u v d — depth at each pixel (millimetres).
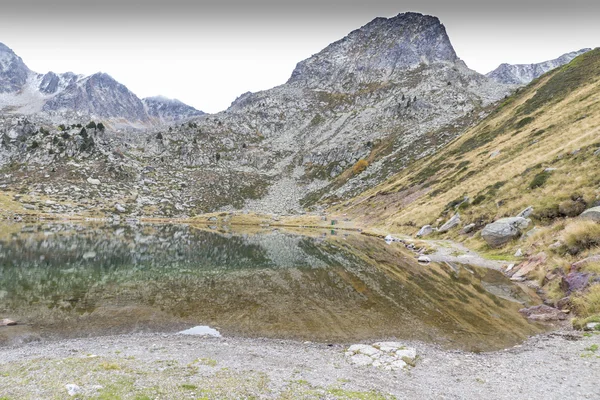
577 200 37781
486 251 44375
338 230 98438
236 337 20297
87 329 21469
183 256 51000
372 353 17281
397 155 165250
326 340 19875
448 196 71000
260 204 161875
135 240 71438
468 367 15758
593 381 13367
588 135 50375
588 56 107625
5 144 167500
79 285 32344
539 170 51438
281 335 20688
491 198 55469
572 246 29516
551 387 13164
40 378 13500
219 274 38125
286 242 70438
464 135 126750
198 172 187125
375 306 26219
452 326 21812
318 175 192000
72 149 169125
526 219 42250
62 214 122875
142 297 28641
